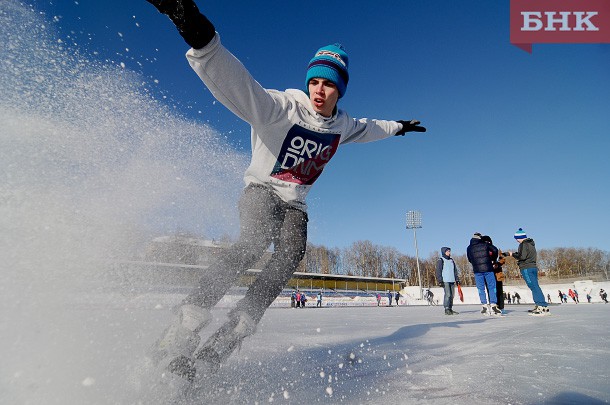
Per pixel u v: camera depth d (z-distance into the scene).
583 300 44.00
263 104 1.75
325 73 1.96
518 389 1.33
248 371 1.58
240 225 1.85
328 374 1.62
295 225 1.97
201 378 1.34
